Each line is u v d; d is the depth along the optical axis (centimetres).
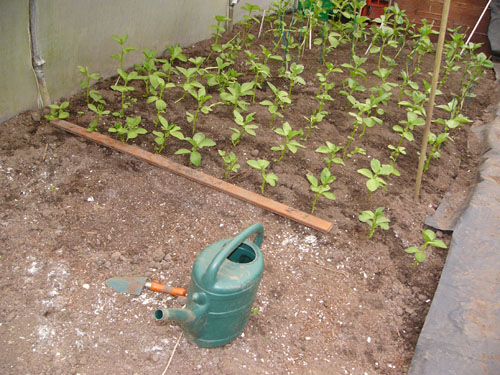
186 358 146
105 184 207
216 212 201
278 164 232
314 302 170
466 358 147
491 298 168
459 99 320
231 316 139
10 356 140
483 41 405
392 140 265
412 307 174
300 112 278
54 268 169
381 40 386
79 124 240
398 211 214
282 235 194
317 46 372
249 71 315
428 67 359
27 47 226
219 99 279
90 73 270
